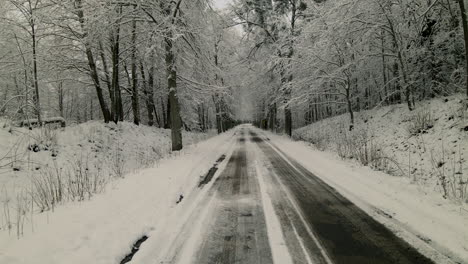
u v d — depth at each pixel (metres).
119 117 18.52
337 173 7.88
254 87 28.30
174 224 4.52
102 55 15.70
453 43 11.70
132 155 13.23
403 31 12.62
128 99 25.80
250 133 36.16
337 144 13.65
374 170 7.72
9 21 12.73
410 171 8.19
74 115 34.75
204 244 3.82
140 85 22.06
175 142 13.63
